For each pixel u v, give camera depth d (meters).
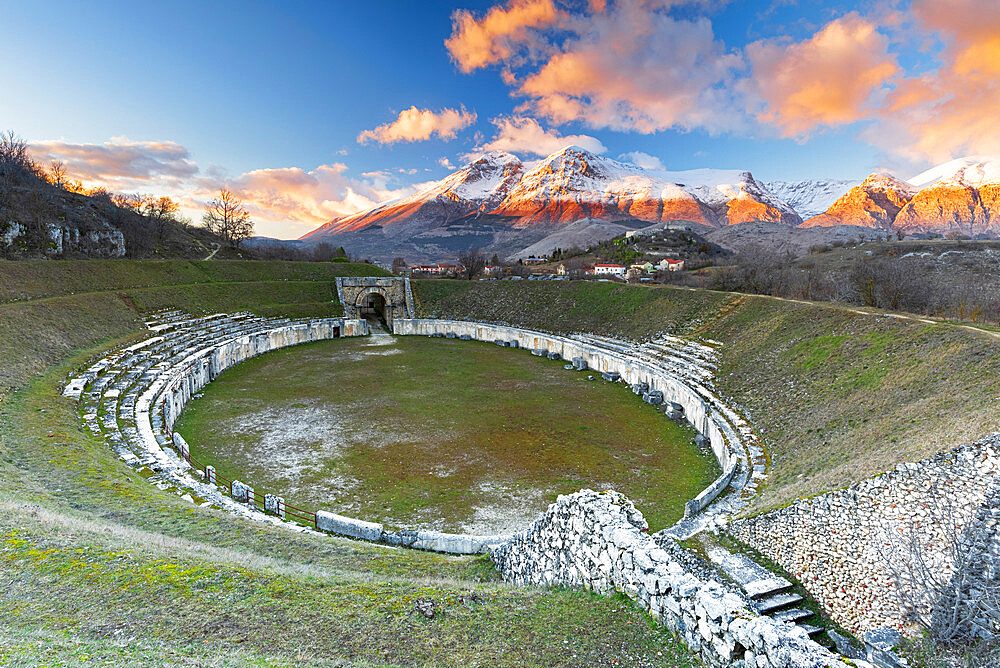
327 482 25.39
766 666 8.11
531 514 22.73
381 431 32.78
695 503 21.75
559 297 71.19
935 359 25.50
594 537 12.48
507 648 9.67
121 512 16.31
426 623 10.38
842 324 35.25
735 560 16.36
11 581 9.73
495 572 16.34
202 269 72.56
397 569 15.24
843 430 24.56
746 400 33.41
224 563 12.16
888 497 16.02
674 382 37.78
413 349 61.78
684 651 9.54
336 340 67.12
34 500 15.60
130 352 41.09
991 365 22.16
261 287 72.44
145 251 90.25
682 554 14.78
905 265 54.97
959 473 15.41
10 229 64.44
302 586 11.41
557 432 33.16
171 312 56.59
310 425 33.69
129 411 29.22
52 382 30.94
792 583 15.28
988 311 38.25
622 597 11.34
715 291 55.97
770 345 38.72
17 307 38.94
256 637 9.12
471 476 26.48
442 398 40.56
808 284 51.16
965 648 11.56
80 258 72.25
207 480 23.64
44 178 101.50
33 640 7.91
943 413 20.55
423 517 22.27
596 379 47.34
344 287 78.62
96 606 9.34
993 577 12.47
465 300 80.44
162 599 9.92
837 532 15.99
